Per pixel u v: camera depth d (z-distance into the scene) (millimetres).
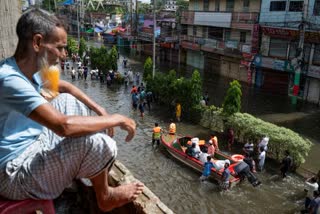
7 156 1933
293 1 24969
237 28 30172
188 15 36906
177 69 37781
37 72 1942
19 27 1869
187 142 16344
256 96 26656
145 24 47625
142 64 41656
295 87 24391
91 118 1877
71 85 2715
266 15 27422
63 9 68000
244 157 14477
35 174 1882
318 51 23688
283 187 13156
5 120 1870
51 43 1895
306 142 14805
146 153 16203
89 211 3322
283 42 26328
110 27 60594
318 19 23078
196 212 11688
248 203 12141
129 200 2236
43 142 2002
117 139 17766
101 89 28719
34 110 1711
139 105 22062
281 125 20359
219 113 18766
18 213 1937
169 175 14141
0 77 1745
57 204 3449
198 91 20641
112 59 31672
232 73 32688
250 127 16188
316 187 11047
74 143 1881
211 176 13586
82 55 40688
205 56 36375
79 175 1967
